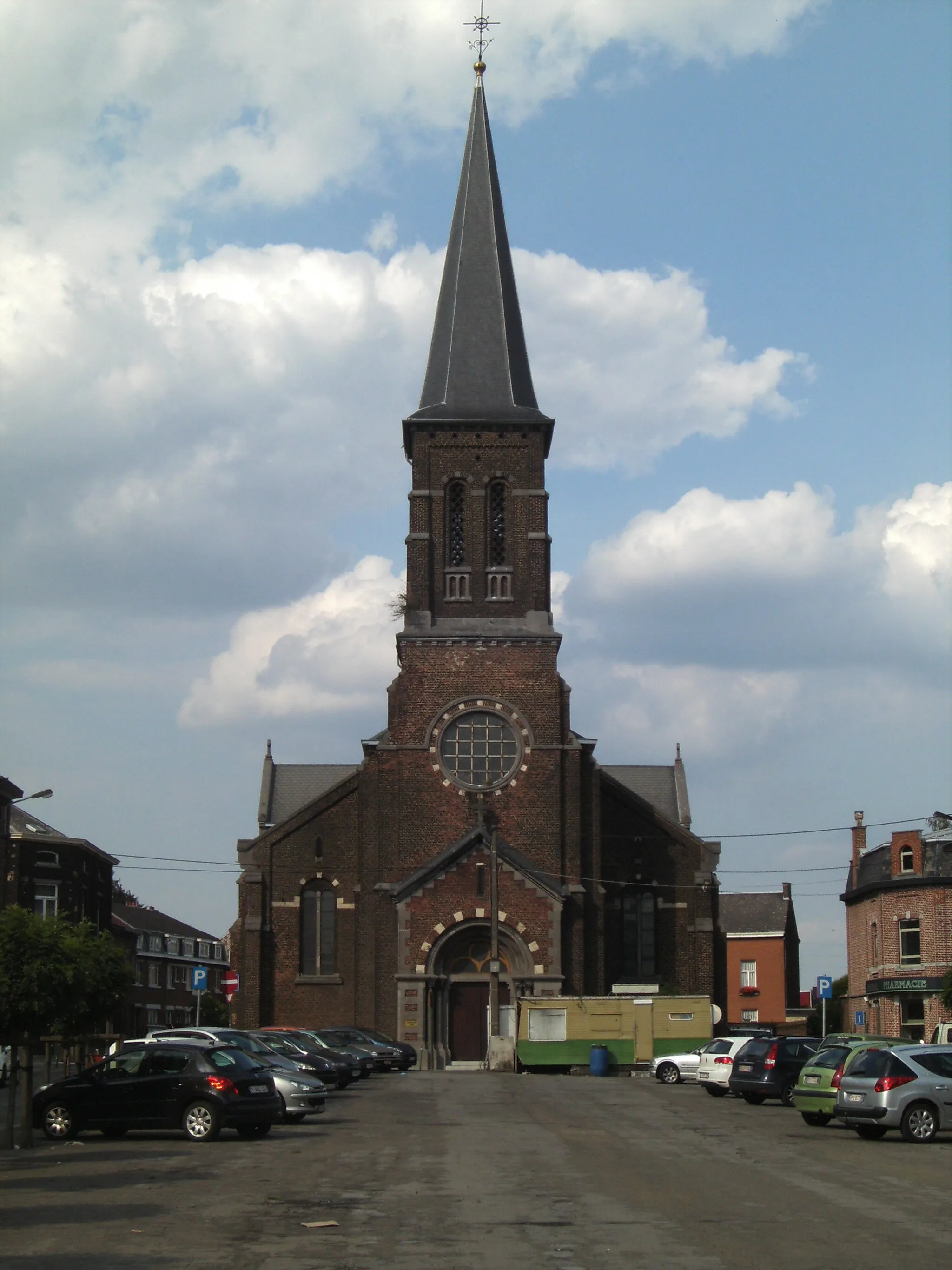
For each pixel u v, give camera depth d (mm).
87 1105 30109
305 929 67750
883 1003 72625
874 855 76625
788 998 117062
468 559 68938
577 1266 15039
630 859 68562
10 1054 41094
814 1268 14938
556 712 66625
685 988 67250
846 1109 30516
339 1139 29828
